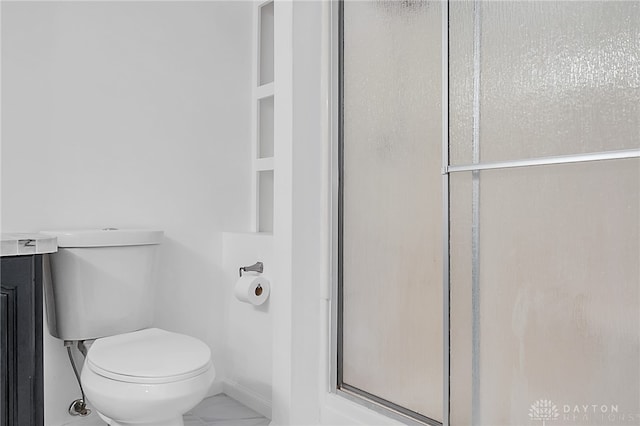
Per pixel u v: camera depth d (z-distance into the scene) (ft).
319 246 8.21
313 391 8.18
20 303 6.09
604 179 5.22
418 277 6.99
